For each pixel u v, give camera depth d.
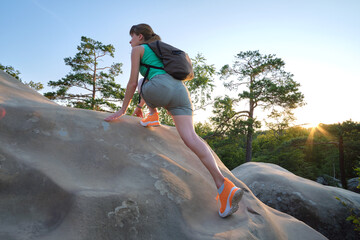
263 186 4.57
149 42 1.98
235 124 20.97
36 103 2.12
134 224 1.38
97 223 1.27
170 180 1.78
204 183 2.06
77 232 1.19
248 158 22.48
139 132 2.20
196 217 1.67
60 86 21.48
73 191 1.35
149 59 1.83
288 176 4.82
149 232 1.40
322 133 23.42
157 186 1.67
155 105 1.93
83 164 1.62
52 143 1.66
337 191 4.65
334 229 3.90
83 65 21.64
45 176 1.40
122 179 1.63
